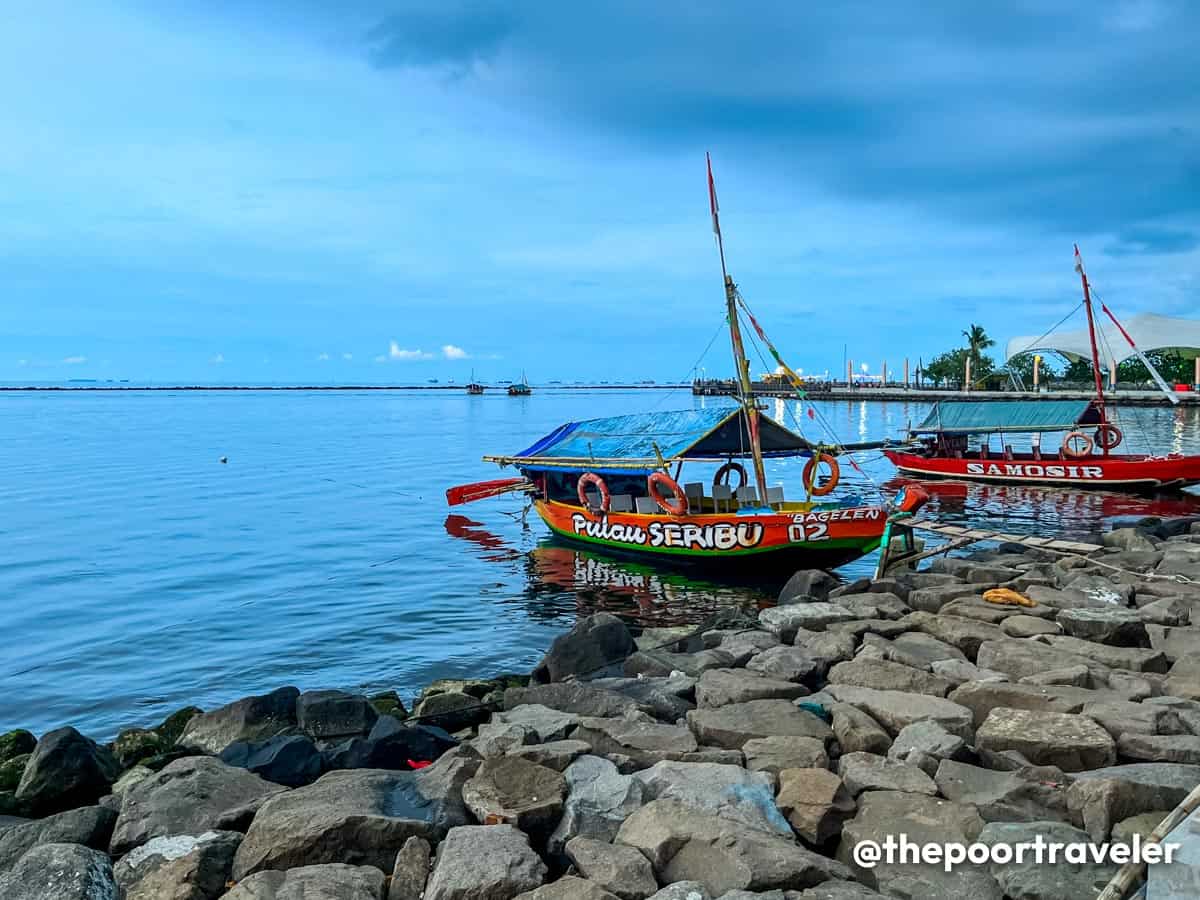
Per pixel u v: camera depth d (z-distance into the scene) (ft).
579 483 80.28
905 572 58.08
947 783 24.53
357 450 199.72
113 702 46.11
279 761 30.94
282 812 23.93
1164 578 49.90
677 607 63.77
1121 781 22.26
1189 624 41.47
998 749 27.55
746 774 25.14
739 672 36.68
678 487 71.26
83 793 31.27
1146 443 179.01
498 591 69.31
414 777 27.22
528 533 94.22
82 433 256.93
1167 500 112.68
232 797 26.78
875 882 20.76
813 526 66.23
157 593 68.90
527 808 23.73
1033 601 45.11
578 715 33.40
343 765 31.53
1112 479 118.83
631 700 34.45
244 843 23.21
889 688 33.88
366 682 48.75
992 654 36.24
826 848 22.98
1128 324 281.13
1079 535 88.63
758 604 63.82
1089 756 26.22
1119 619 38.68
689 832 21.72
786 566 68.95
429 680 49.08
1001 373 316.19
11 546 87.35
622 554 77.66
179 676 50.03
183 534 94.12
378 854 23.04
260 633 58.18
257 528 97.81
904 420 267.80
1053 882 19.11
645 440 78.59
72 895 21.08
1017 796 23.45
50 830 25.30
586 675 41.78
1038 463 124.88
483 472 153.69
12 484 135.85
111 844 24.85
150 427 287.48
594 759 27.07
